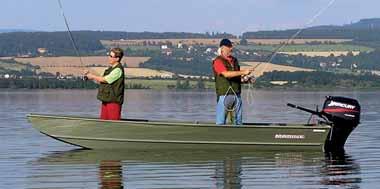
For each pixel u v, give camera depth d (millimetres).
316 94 95875
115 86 20188
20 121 34844
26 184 15469
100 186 15195
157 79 117688
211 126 19859
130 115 42094
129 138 20156
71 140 20406
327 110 20484
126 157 19141
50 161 18734
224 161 18484
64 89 116500
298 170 17203
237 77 19984
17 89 117875
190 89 116812
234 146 20016
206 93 102062
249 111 45531
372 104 60031
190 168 17406
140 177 16234
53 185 15344
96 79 20141
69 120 20297
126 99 75562
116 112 20297
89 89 115438
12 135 26219
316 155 19672
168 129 20031
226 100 19938
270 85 111000
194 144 20031
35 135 26094
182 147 20078
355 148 21609
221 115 20078
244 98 74750
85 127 20250
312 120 23656
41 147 22016
